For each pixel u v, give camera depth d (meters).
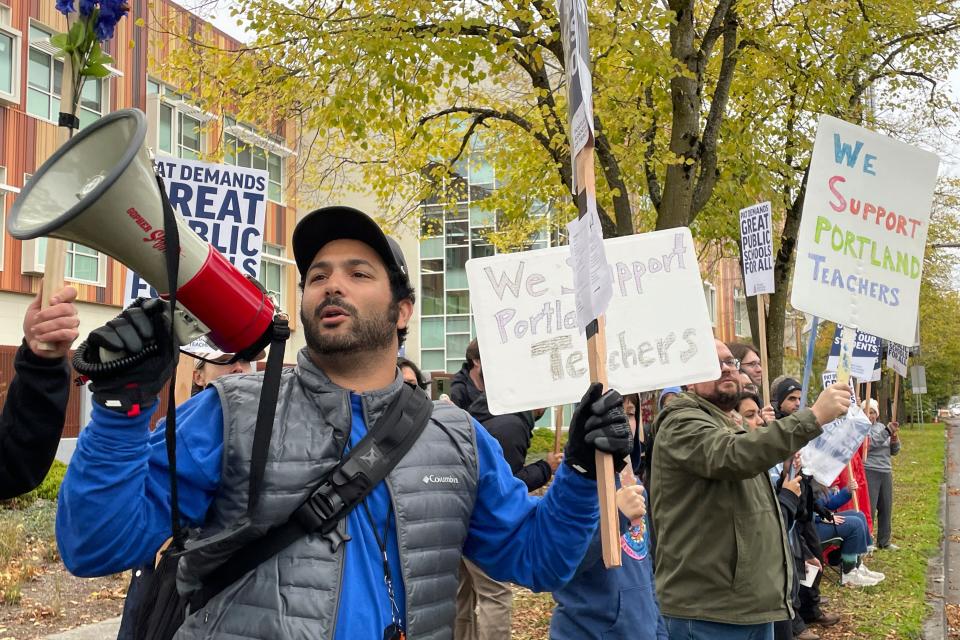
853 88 13.31
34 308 1.69
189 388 3.99
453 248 29.05
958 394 79.12
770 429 3.59
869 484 10.39
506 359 3.71
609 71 10.29
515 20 10.14
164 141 19.84
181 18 12.91
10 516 10.05
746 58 11.51
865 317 4.33
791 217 14.66
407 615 1.94
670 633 3.96
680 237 3.88
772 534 3.91
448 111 11.66
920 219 4.44
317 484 1.94
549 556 2.20
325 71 9.66
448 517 2.08
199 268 1.77
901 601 7.68
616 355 3.83
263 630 1.83
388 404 2.09
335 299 2.09
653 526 4.21
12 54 16.91
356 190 14.42
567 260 3.74
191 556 1.92
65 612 6.91
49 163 1.66
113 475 1.67
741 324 45.41
